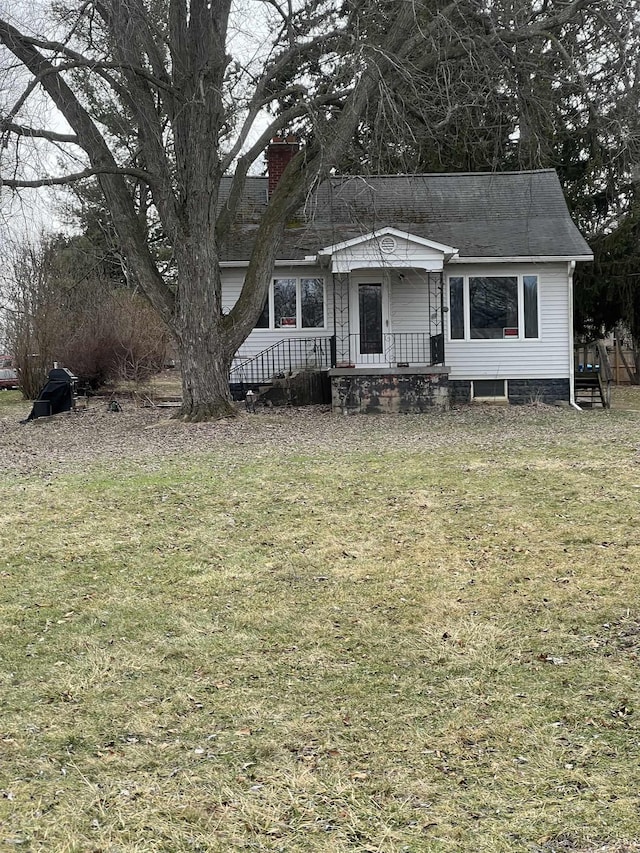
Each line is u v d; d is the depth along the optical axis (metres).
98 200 28.22
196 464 11.87
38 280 29.08
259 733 4.43
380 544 7.85
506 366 22.14
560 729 4.38
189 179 16.41
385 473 10.83
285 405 21.02
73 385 22.28
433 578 6.87
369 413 19.52
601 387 21.83
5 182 14.56
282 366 22.06
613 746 4.18
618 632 5.63
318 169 16.62
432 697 4.80
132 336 25.70
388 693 4.87
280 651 5.52
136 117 16.38
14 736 4.42
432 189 24.31
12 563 7.46
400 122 16.02
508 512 8.73
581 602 6.21
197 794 3.86
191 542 8.05
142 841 3.51
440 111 17.34
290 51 15.85
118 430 16.86
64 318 27.83
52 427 18.14
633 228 29.64
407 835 3.52
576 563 7.08
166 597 6.59
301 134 19.03
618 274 29.69
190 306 16.91
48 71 14.59
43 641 5.73
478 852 3.40
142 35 15.62
